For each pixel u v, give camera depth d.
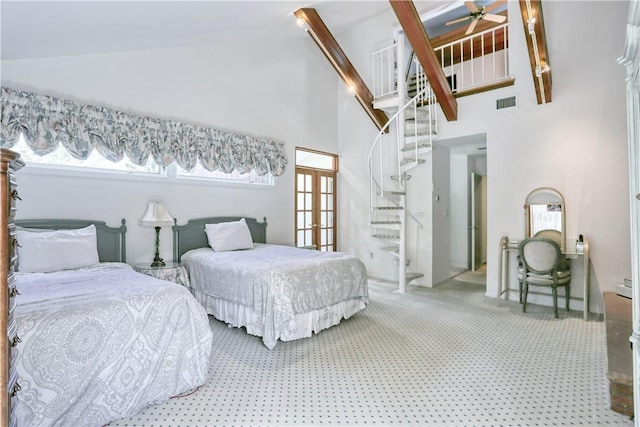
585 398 2.11
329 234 6.52
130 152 3.68
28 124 3.02
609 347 2.23
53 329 1.69
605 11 3.77
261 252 4.08
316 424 1.86
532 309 4.05
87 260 3.14
